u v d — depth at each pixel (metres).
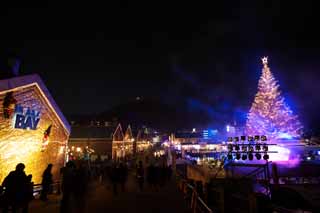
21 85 12.82
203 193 16.80
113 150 43.69
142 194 16.12
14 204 8.59
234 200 15.04
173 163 34.72
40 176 15.07
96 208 12.21
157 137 113.44
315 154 35.47
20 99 13.12
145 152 71.38
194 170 26.52
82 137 43.38
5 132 12.11
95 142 43.12
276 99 39.53
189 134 71.44
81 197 9.55
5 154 12.12
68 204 9.61
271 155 34.69
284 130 38.47
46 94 15.34
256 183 20.62
